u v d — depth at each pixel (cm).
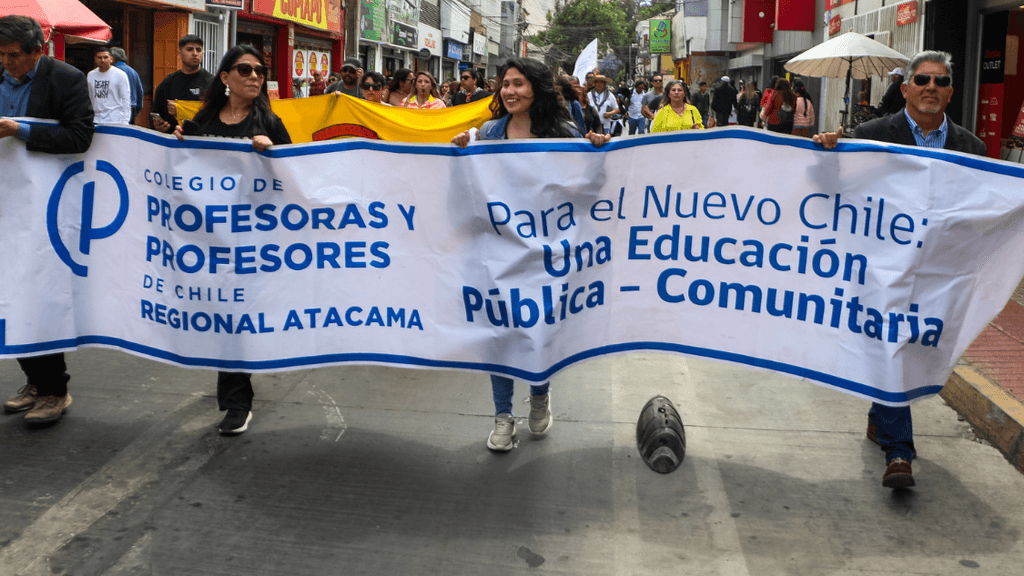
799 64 1419
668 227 396
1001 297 368
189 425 457
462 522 356
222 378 444
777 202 384
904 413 382
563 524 356
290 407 486
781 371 391
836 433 459
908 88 388
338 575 316
